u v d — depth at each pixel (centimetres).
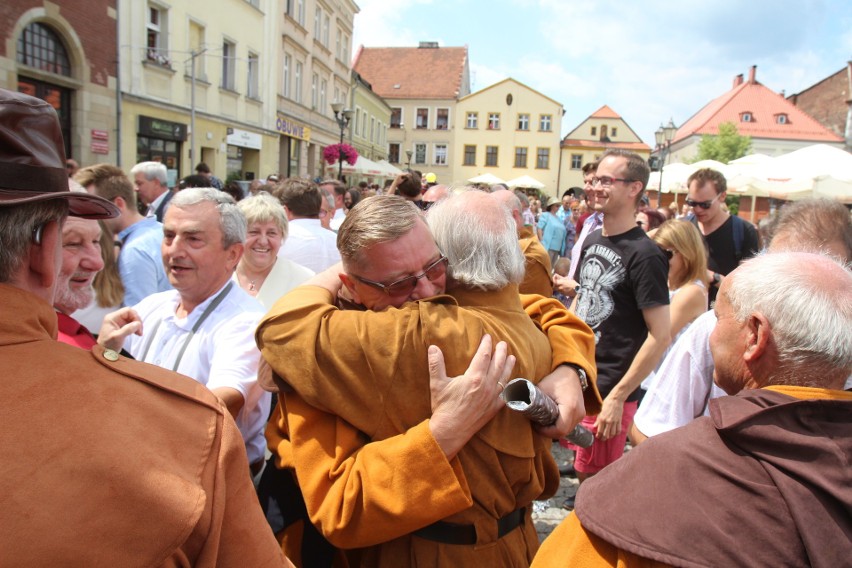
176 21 1417
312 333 129
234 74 1739
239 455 88
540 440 145
